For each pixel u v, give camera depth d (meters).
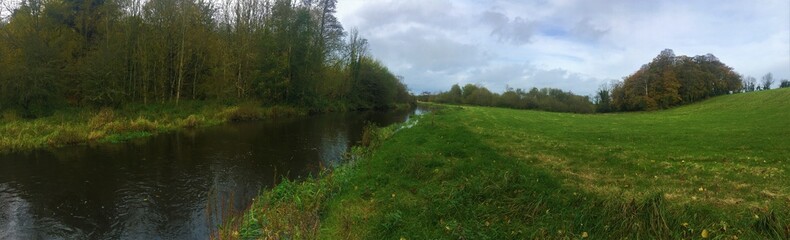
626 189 8.55
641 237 6.12
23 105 24.86
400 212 7.84
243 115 33.53
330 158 17.25
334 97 55.19
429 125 24.23
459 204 7.91
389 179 10.84
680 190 8.38
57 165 15.21
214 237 8.31
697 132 19.75
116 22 30.73
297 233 7.38
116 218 9.79
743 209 6.82
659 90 59.09
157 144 20.27
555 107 72.00
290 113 39.97
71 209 10.40
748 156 12.41
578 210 7.12
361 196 9.57
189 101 34.59
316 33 44.81
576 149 14.59
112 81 28.61
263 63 38.97
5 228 9.15
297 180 13.18
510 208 7.59
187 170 14.62
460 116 32.62
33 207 10.52
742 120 26.19
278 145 20.80
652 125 25.48
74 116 25.25
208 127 27.77
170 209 10.39
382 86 66.19
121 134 22.28
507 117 33.12
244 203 10.82
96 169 14.65
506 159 12.10
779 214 6.30
